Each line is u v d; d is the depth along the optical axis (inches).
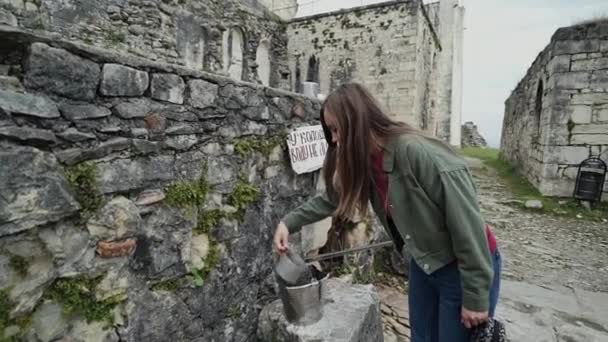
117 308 53.3
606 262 165.9
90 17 163.0
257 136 85.9
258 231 86.0
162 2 202.7
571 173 256.8
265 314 81.7
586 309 120.7
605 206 242.4
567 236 201.2
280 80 386.6
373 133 50.5
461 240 44.8
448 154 47.7
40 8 142.3
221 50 260.8
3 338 40.1
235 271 78.4
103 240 50.8
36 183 42.1
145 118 56.3
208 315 70.8
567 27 250.1
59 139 44.7
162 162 59.8
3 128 38.6
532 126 318.3
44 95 43.1
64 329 46.7
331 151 61.9
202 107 67.7
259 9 343.0
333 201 65.9
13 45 41.7
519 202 259.9
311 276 74.8
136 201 55.7
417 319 64.2
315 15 397.1
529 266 161.0
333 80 394.3
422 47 383.6
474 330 49.1
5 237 39.9
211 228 71.4
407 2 353.4
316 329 72.2
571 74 251.8
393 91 366.3
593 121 247.9
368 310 81.2
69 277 47.1
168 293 61.7
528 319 112.8
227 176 75.7
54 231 45.0
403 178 48.3
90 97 48.3
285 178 97.7
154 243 58.9
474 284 45.7
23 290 42.0
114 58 50.9
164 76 59.0
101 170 50.0
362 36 378.0
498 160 505.7
